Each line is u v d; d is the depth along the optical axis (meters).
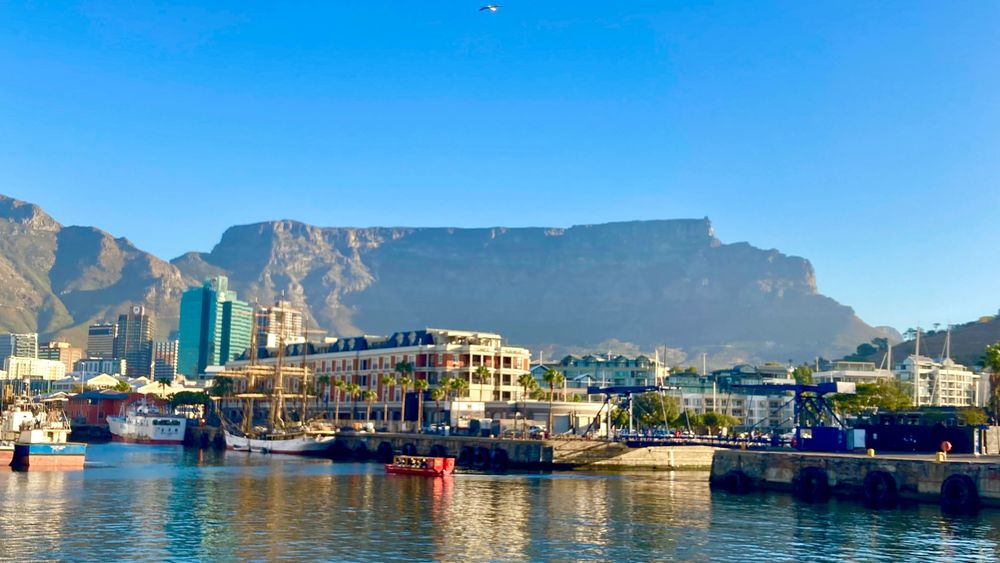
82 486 110.75
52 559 63.97
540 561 65.44
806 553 68.94
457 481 122.81
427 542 71.94
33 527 77.25
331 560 64.44
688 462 152.88
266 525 79.50
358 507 92.19
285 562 63.62
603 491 110.50
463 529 78.50
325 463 163.75
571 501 99.38
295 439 193.62
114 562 63.06
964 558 67.06
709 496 105.31
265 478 125.56
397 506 93.31
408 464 134.12
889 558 67.00
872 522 83.50
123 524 79.31
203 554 66.19
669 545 71.94
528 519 84.94
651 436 153.25
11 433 146.00
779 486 108.69
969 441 118.00
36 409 164.25
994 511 88.94
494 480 125.12
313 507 91.94
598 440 149.12
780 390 137.38
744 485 110.75
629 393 158.38
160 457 181.38
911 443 121.75
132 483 115.75
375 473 135.75
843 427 128.75
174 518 83.31
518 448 150.38
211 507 91.44
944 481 92.44
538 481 124.06
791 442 137.00
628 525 81.81
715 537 75.56
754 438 141.62
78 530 75.94
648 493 108.50
